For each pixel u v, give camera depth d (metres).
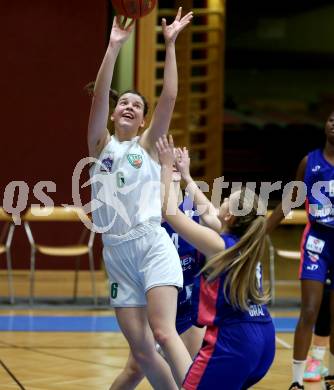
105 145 9.90
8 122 21.81
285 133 48.41
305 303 12.08
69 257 21.91
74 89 21.92
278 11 47.28
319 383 12.91
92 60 21.94
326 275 12.44
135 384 10.12
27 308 18.66
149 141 9.91
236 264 8.45
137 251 9.48
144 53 23.33
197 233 8.65
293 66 48.22
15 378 12.52
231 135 48.22
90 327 16.73
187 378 8.54
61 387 12.03
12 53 21.88
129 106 9.93
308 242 12.31
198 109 30.16
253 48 47.44
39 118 21.84
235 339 8.43
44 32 21.88
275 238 34.16
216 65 29.20
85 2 21.88
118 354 14.31
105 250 9.74
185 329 10.36
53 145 21.89
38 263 21.84
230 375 8.43
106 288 21.20
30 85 21.88
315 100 48.53
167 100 9.78
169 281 9.28
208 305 8.56
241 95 48.22
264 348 8.55
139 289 9.59
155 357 9.60
